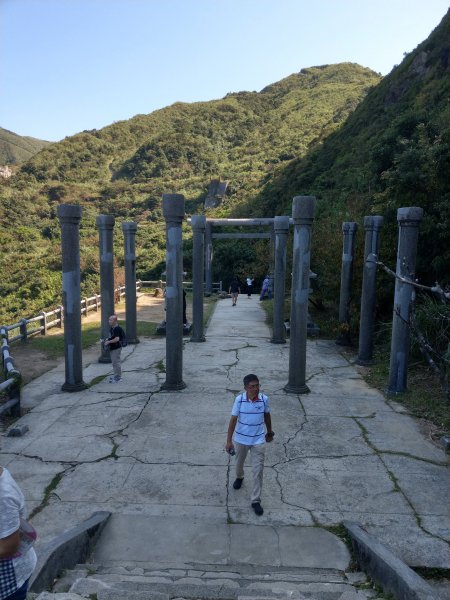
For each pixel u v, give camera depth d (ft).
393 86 132.46
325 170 138.31
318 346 40.96
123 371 32.99
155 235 165.78
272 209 156.46
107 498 16.21
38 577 10.62
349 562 13.07
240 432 15.79
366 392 27.99
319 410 24.89
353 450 20.03
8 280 127.75
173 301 27.89
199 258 42.75
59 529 14.33
